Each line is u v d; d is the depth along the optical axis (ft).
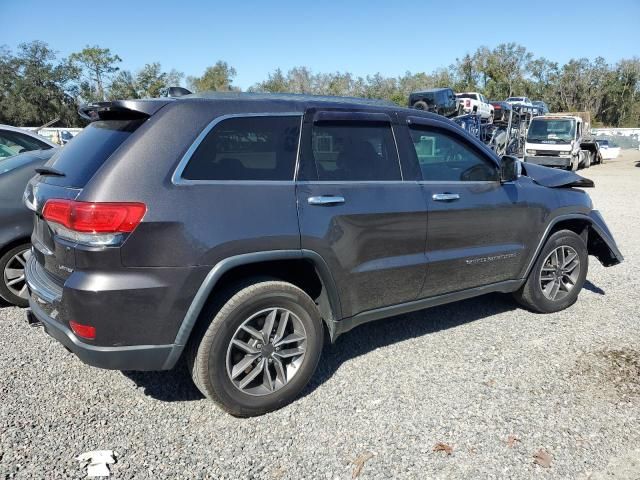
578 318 15.08
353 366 12.09
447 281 12.62
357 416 10.04
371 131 11.44
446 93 56.75
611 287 18.07
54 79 202.69
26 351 12.55
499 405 10.37
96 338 8.54
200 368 9.34
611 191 49.49
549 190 14.62
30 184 11.76
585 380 11.38
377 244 11.09
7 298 14.87
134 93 209.87
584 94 254.27
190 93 11.21
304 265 10.54
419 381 11.37
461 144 12.99
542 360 12.35
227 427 9.68
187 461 8.68
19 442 9.04
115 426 9.62
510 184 13.71
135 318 8.59
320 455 8.87
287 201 9.80
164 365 9.03
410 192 11.60
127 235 8.39
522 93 228.02
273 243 9.54
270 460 8.75
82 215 8.34
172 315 8.79
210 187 9.11
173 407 10.32
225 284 9.71
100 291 8.32
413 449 9.02
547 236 14.79
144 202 8.49
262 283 9.73
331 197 10.33
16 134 18.06
